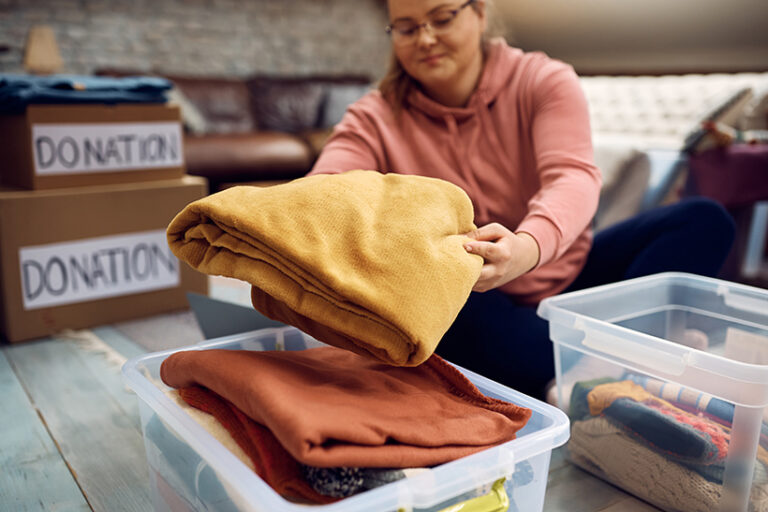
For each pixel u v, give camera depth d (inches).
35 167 63.1
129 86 68.0
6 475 38.2
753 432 30.0
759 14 146.9
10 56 166.2
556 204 39.2
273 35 209.6
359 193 29.3
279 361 29.9
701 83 118.3
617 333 34.9
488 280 31.9
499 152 49.2
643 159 92.5
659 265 49.3
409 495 23.2
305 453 22.3
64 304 65.4
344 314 25.8
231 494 24.4
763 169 97.3
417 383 31.5
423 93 51.7
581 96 46.8
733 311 43.8
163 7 187.5
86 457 40.4
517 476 28.1
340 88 191.8
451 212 30.3
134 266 69.7
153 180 71.6
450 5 43.9
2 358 58.7
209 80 174.4
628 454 35.1
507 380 45.4
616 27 180.5
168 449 30.0
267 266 26.9
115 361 56.7
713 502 31.6
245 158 152.3
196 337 63.9
